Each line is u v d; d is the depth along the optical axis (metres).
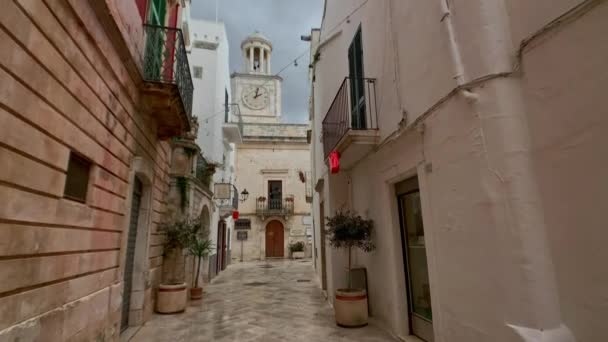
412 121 3.95
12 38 1.81
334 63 7.75
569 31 2.12
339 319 5.02
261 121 23.19
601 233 1.91
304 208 21.08
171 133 5.61
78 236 2.77
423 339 3.99
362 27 5.93
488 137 2.61
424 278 4.04
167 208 7.46
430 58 3.54
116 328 3.76
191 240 6.99
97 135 3.08
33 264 2.11
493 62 2.63
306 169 21.50
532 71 2.42
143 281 5.27
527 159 2.42
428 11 3.57
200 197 9.23
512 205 2.40
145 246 5.35
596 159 1.94
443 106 3.27
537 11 2.35
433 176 3.48
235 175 20.77
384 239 4.80
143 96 4.43
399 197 4.68
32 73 2.01
